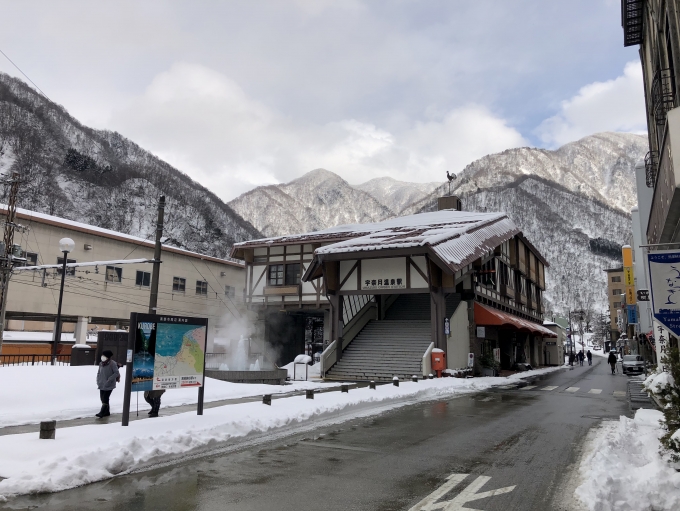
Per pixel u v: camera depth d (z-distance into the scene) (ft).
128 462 23.95
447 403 54.70
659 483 19.54
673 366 25.36
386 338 97.50
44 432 27.20
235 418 35.47
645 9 51.93
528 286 159.22
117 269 116.37
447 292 87.71
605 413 47.26
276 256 118.83
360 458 27.22
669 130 29.63
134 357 32.22
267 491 21.02
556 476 23.79
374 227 126.31
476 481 22.77
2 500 19.07
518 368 129.29
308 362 94.27
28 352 97.09
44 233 102.22
